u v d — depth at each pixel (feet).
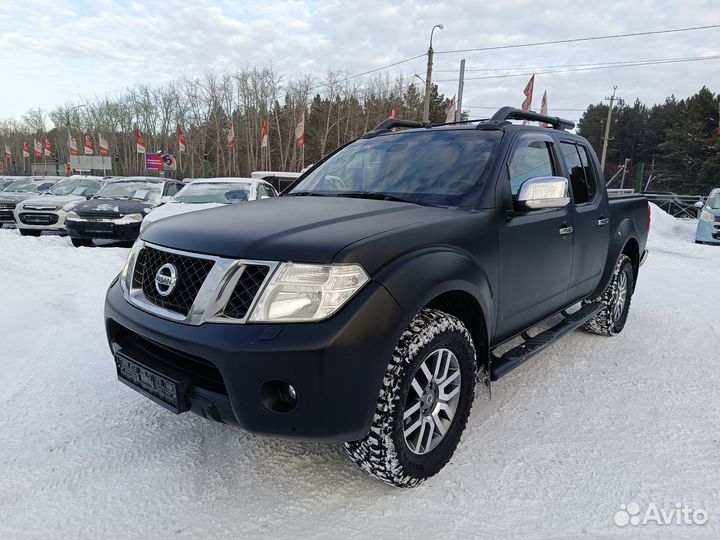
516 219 9.19
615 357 12.97
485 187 8.84
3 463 7.94
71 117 287.48
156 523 6.66
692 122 167.32
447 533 6.52
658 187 173.17
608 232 13.26
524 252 9.37
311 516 6.82
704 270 27.07
